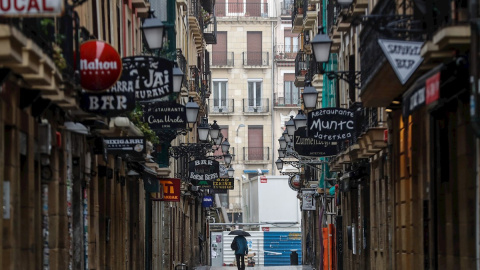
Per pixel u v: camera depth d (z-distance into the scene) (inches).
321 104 3489.2
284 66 6245.1
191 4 3961.6
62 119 1499.8
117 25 2089.1
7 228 1177.4
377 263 2192.4
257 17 6235.2
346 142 2357.3
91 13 1764.3
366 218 2390.5
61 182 1524.4
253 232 4928.6
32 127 1307.8
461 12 1203.9
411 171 1712.6
